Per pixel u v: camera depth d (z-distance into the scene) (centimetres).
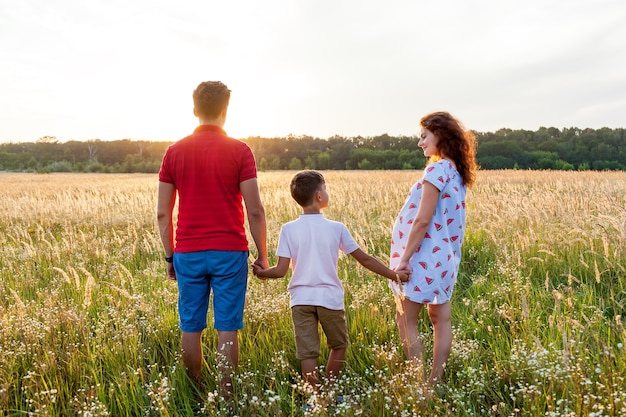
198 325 310
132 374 308
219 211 300
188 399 293
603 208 732
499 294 452
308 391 260
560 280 504
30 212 1273
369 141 12444
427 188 300
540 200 853
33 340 354
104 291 523
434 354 311
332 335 311
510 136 11119
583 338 324
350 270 550
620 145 9906
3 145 13250
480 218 807
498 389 290
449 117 319
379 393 270
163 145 13438
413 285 307
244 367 331
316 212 322
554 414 219
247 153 305
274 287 477
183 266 304
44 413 256
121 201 1493
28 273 583
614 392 237
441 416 253
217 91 305
